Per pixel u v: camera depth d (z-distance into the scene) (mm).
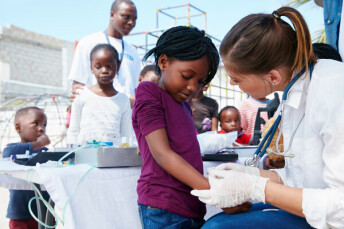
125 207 1455
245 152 2037
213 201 1099
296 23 1090
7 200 4660
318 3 2375
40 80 18875
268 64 1116
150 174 1263
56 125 8773
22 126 2516
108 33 3139
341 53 1731
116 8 3057
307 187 1125
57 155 1662
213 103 3887
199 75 1271
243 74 1161
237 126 3936
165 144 1211
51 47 19328
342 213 982
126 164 1506
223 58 1180
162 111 1272
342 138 969
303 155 1120
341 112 978
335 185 1002
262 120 2990
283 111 1217
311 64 1126
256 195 1082
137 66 3273
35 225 2379
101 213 1380
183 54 1236
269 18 1129
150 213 1239
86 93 2459
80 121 2438
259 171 1333
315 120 1037
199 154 1372
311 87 1075
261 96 1243
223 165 1237
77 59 2939
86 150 1546
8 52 17547
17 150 2289
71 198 1331
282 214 1169
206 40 1287
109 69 2461
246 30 1115
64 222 1304
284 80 1174
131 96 2738
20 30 17844
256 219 1138
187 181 1166
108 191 1428
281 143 1760
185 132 1321
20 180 1768
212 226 1139
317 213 1001
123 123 2557
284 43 1105
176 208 1228
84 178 1381
